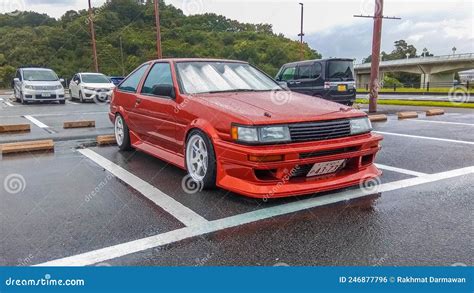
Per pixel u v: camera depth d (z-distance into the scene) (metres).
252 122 3.25
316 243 2.68
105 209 3.33
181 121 4.09
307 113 3.51
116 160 5.19
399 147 5.95
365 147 3.67
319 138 3.42
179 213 3.23
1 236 2.79
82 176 4.39
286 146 3.28
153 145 5.00
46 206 3.40
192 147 4.00
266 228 2.92
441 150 5.71
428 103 13.64
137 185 4.03
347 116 3.62
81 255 2.53
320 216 3.15
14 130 7.76
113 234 2.83
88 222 3.05
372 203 3.43
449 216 3.12
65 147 6.14
